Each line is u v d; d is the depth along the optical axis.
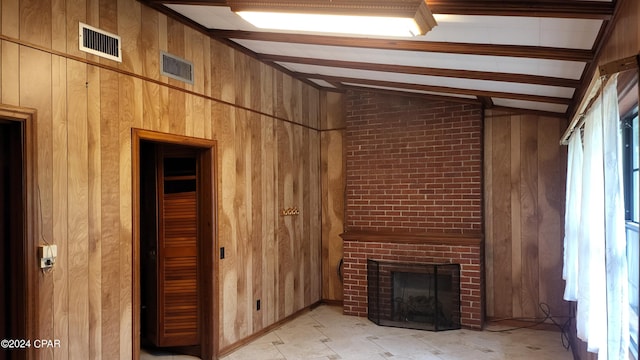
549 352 4.04
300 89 5.53
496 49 2.80
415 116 5.25
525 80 3.38
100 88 2.91
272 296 4.84
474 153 4.95
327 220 5.92
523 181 4.92
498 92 4.09
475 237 4.74
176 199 4.07
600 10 2.00
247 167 4.45
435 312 4.74
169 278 4.05
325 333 4.67
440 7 2.28
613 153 1.81
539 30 2.39
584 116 2.71
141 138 3.24
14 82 2.40
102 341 2.89
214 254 3.95
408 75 4.13
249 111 4.51
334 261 5.87
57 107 2.62
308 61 4.41
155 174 4.11
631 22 1.65
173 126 3.51
